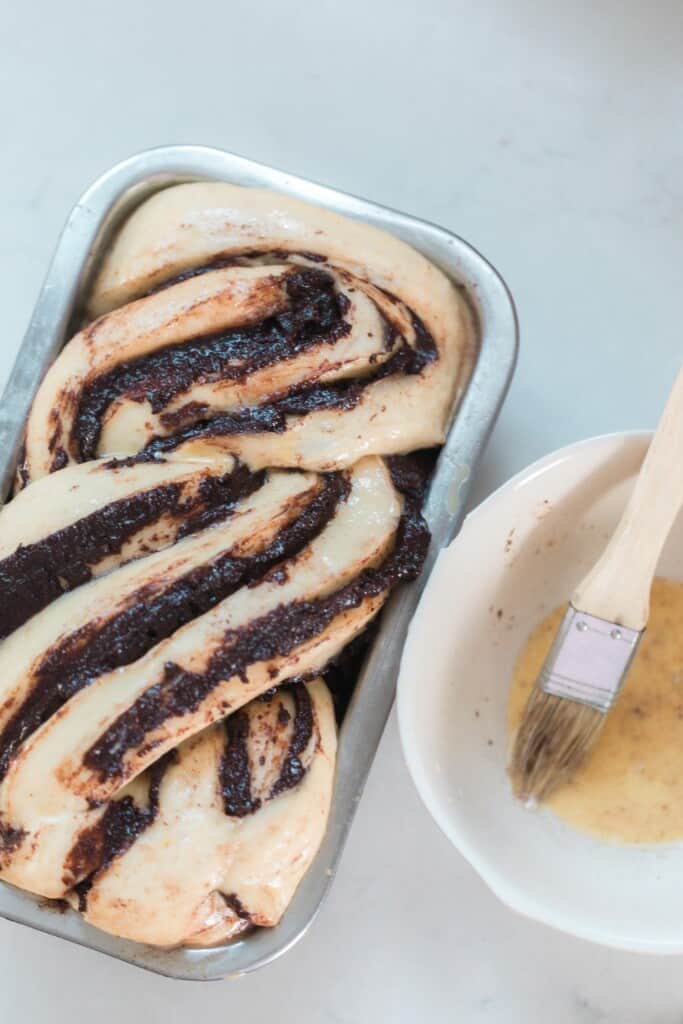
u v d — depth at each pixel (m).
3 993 0.59
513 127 0.64
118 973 0.59
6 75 0.64
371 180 0.64
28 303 0.63
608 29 0.65
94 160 0.64
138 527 0.53
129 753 0.51
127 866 0.51
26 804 0.51
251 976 0.60
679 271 0.63
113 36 0.65
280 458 0.54
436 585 0.54
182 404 0.54
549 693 0.55
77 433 0.55
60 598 0.53
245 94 0.64
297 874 0.53
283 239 0.56
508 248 0.63
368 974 0.60
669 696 0.58
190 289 0.55
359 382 0.55
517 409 0.62
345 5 0.65
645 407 0.62
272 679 0.52
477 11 0.65
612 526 0.57
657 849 0.56
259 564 0.53
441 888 0.60
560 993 0.60
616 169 0.64
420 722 0.54
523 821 0.57
